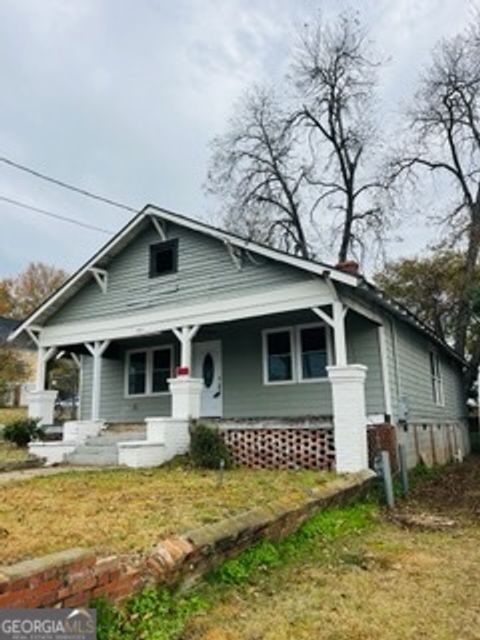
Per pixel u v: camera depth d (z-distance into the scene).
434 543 5.66
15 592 2.70
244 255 10.95
